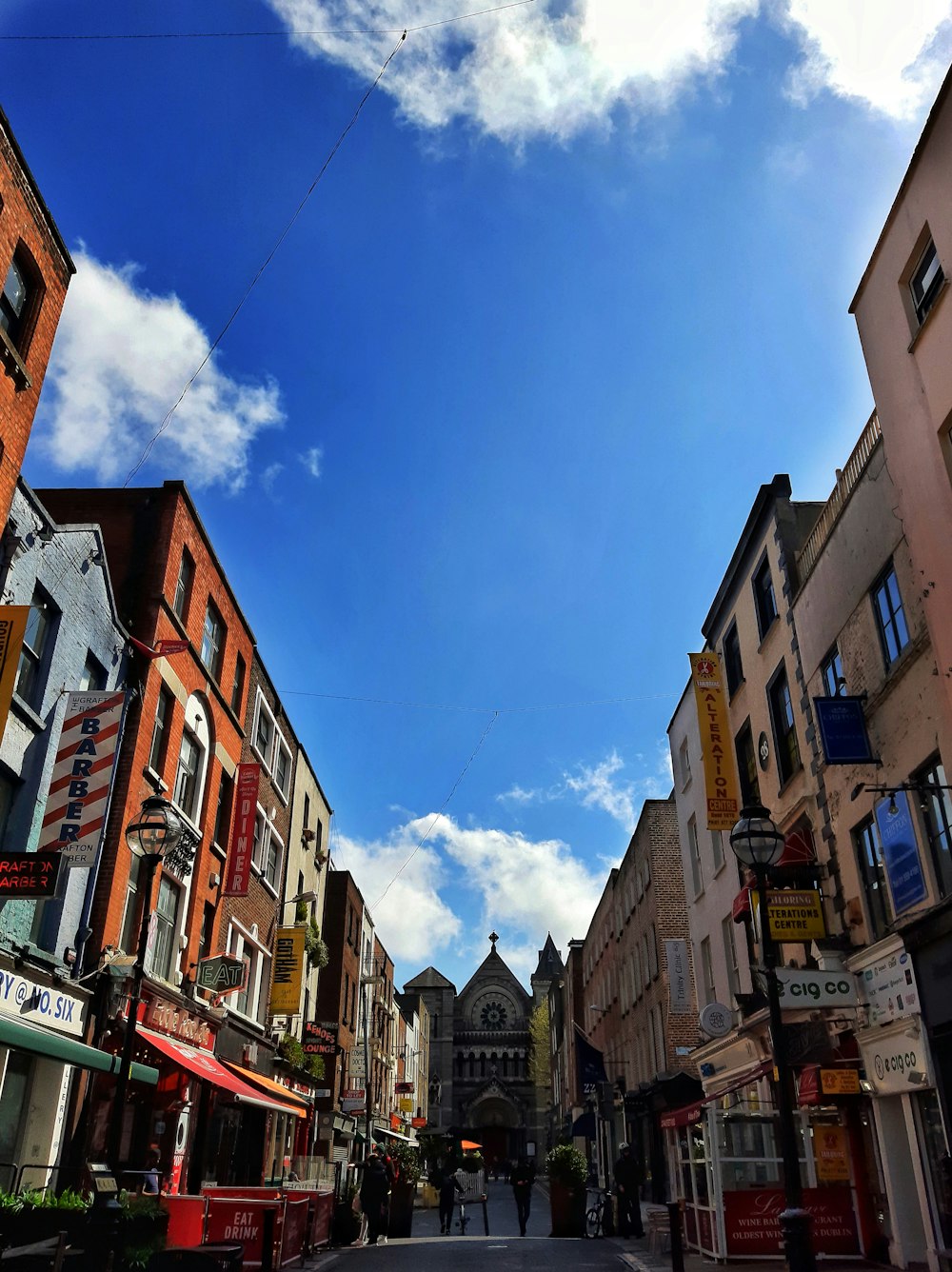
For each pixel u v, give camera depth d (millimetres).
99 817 13359
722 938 21703
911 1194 12422
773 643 18266
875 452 14055
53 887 11117
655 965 28859
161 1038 15719
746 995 17047
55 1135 12742
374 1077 50812
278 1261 12922
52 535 13758
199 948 19312
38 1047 10461
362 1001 46969
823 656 15812
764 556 19016
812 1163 14812
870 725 13852
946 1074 11180
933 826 12133
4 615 11633
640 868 32062
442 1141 56594
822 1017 14219
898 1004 12359
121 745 15859
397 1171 24141
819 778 15727
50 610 13992
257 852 24594
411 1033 74750
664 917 28484
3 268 12820
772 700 18422
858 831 14469
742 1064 18719
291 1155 27891
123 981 14359
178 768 18734
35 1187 12297
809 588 16484
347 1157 39438
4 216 12773
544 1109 88250
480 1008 95312
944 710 11812
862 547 14406
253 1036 23062
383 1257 15836
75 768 13617
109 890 14805
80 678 14695
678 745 26656
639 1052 31984
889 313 13539
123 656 16297
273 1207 12305
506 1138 88250
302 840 30516
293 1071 27859
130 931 15938
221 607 21781
